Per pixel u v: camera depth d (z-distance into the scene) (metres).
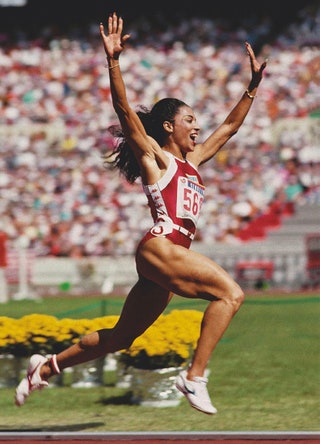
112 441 6.80
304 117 32.69
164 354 8.80
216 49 37.25
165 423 7.93
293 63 35.44
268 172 31.02
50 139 33.97
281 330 16.25
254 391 9.83
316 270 27.25
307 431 7.12
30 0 39.81
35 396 9.48
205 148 6.81
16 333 9.84
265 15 38.59
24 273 26.30
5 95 35.56
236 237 29.02
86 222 29.89
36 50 38.09
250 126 32.69
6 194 31.25
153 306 6.43
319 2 37.59
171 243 6.07
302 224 28.81
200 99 34.56
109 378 10.84
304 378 10.72
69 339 9.83
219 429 7.61
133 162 6.73
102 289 27.31
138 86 35.41
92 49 38.03
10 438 6.91
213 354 13.03
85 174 31.97
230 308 5.88
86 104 35.16
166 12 39.75
